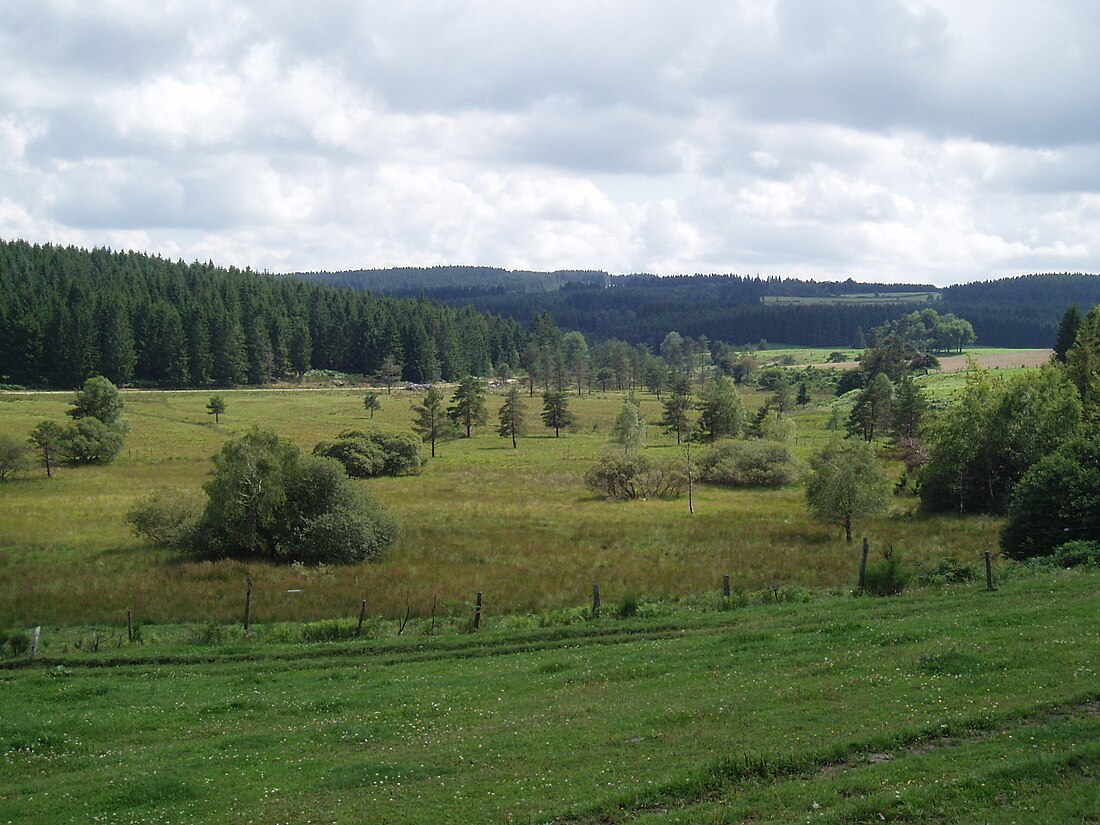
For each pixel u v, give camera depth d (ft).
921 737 43.06
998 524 157.17
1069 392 179.32
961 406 185.88
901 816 34.01
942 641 61.46
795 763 41.06
